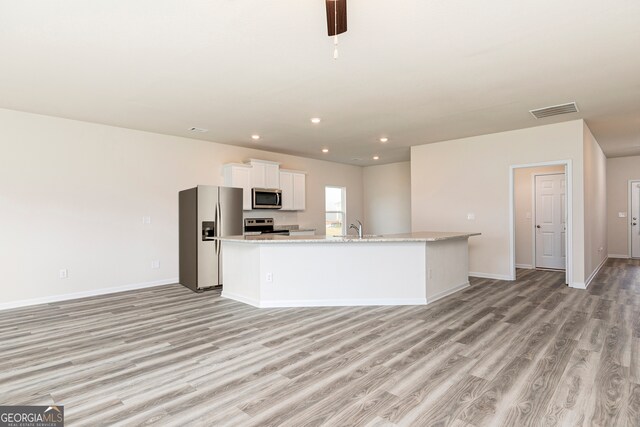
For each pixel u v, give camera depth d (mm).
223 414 2008
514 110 4570
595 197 6242
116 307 4324
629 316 3721
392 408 2055
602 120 5074
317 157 8102
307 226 8086
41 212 4605
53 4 2234
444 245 4809
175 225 5871
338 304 4301
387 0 2229
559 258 6789
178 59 3055
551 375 2430
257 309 4176
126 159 5352
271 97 4035
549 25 2547
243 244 4527
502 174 5777
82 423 1928
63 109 4410
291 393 2234
